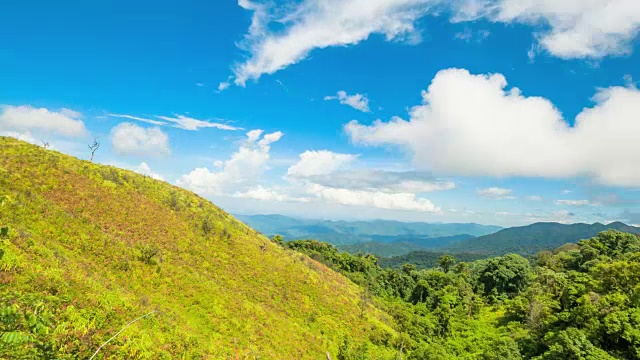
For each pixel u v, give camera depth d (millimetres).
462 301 91625
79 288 25484
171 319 31844
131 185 60531
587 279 61844
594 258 97875
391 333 63156
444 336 71375
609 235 109625
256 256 63938
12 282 21609
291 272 66562
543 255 127250
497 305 96812
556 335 49094
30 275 23219
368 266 126875
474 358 54531
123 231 46094
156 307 32688
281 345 41219
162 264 42875
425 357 52750
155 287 37688
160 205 59688
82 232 38812
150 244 46938
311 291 63656
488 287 114125
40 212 37656
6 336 7348
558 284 75938
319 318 56500
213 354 30031
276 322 46500
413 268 131500
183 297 38750
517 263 110188
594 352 41000
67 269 27562
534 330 58875
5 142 52625
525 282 106125
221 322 38219
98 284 28750
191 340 29500
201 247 55562
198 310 38094
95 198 49438
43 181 46000
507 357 51000
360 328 60156
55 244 33188
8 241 25984
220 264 54531
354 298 74312
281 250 78750
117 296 28734
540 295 74125
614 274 56219
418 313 88562
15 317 7879
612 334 44531
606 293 55469
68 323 20766
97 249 37531
